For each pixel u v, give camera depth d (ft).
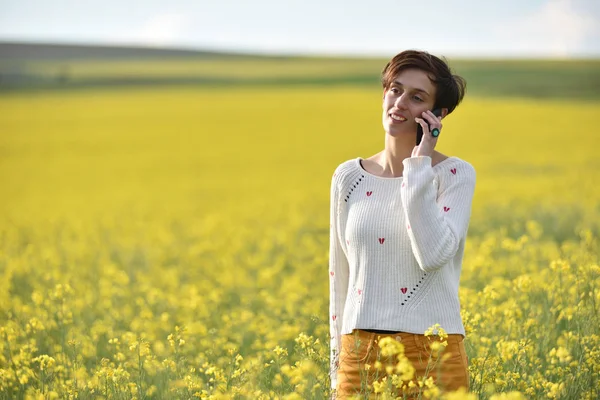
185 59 262.67
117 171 89.51
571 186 59.62
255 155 95.61
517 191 58.59
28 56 250.37
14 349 20.06
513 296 21.94
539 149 89.15
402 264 12.75
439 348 12.00
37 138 113.09
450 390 12.46
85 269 34.12
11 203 72.54
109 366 16.97
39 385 16.40
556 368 16.10
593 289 18.22
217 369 15.83
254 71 222.07
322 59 262.26
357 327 12.94
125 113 136.05
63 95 166.09
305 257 36.68
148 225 55.26
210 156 96.43
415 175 12.14
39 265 35.19
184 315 24.95
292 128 116.06
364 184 13.32
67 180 85.40
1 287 27.43
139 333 22.33
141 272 33.88
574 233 36.96
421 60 12.79
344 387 13.05
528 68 197.36
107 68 228.22
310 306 23.45
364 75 206.39
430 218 11.99
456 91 13.02
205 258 38.29
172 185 79.36
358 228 13.01
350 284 13.32
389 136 13.16
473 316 18.56
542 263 27.91
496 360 15.33
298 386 13.41
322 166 86.99
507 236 38.01
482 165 79.10
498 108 124.06
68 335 20.51
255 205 63.72
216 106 142.00
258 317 22.84
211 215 57.93
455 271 13.05
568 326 18.12
